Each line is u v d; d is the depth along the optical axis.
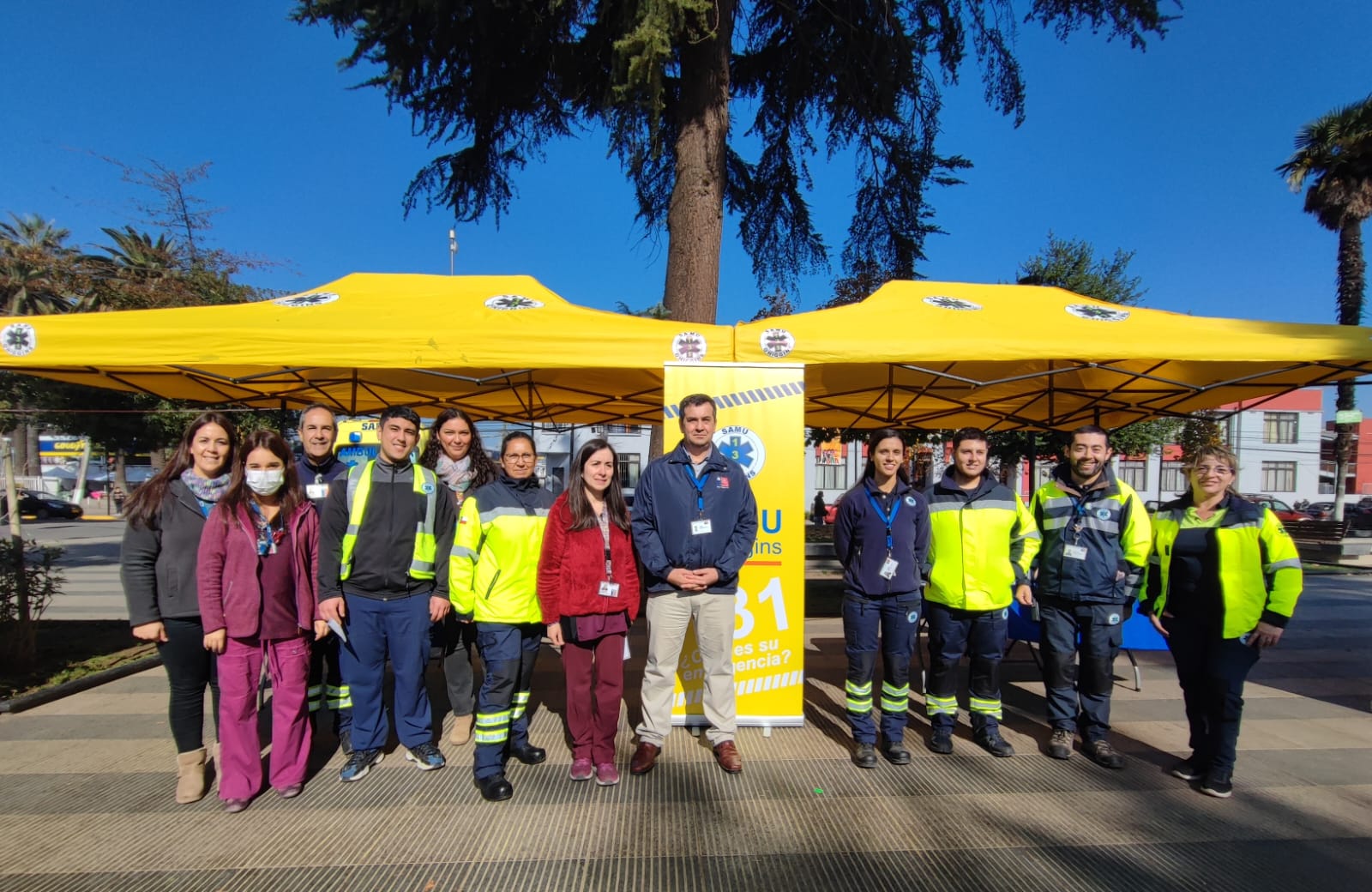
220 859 2.86
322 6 8.16
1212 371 5.82
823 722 4.49
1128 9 7.93
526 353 4.39
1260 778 3.72
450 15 8.06
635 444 29.06
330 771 3.71
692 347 4.40
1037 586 4.04
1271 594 3.39
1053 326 4.66
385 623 3.59
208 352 4.32
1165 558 3.74
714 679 3.74
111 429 13.68
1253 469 37.84
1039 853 2.94
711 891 2.67
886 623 3.85
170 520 3.24
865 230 10.70
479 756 3.44
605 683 3.50
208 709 4.69
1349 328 4.55
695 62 8.08
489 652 3.48
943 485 4.00
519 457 3.65
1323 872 2.82
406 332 4.40
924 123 9.66
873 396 7.46
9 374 10.59
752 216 11.08
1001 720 4.32
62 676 5.62
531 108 9.83
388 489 3.55
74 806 3.31
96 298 15.79
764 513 4.24
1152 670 5.92
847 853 2.93
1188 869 2.84
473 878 2.74
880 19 8.36
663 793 3.45
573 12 8.09
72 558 16.23
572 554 3.47
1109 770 3.78
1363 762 3.95
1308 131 20.11
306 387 6.95
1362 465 46.09
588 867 2.82
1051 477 4.14
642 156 8.48
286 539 3.37
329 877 2.74
